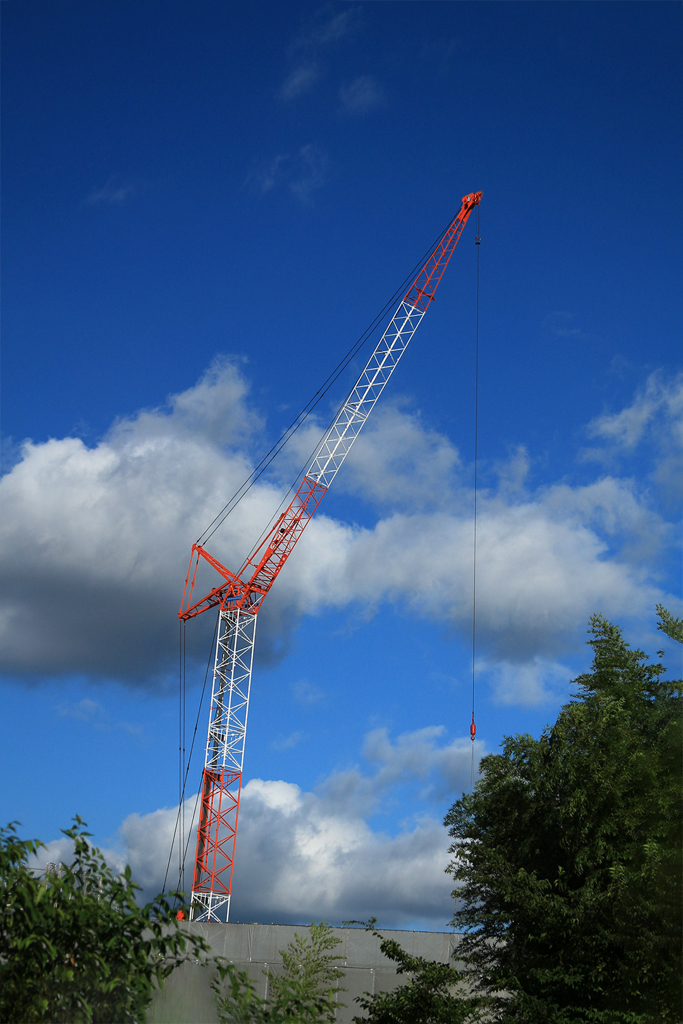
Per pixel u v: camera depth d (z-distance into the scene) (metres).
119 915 10.59
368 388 115.06
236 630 114.00
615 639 33.53
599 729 28.98
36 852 10.88
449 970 29.58
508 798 30.50
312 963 25.59
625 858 27.48
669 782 28.56
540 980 26.66
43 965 10.23
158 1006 14.04
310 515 114.75
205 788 107.06
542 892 28.12
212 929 52.47
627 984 25.88
